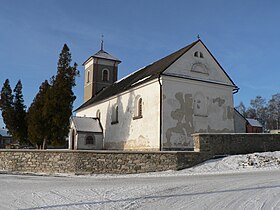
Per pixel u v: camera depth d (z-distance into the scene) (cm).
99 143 3275
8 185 1183
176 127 2339
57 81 2742
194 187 1028
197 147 1778
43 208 752
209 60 2633
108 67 4422
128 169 1655
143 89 2581
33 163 1802
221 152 1819
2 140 7056
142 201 816
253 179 1188
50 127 2684
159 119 2302
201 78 2544
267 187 982
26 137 3428
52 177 1506
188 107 2430
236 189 962
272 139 1992
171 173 1566
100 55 4409
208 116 2509
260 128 4494
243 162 1681
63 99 2702
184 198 841
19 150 1847
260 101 8131
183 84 2445
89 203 802
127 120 2791
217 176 1343
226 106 2627
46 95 2736
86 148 3206
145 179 1338
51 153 1759
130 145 2684
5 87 3438
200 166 1675
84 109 4038
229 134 1861
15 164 1848
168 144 2283
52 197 898
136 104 2694
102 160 1664
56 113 2678
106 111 3297
